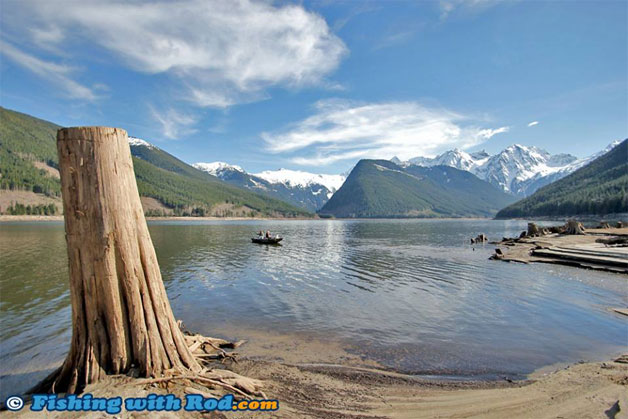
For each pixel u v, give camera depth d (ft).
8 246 150.92
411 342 39.93
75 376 20.85
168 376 22.09
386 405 25.07
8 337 40.96
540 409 23.81
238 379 25.41
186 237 225.56
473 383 29.60
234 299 60.49
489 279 80.12
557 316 50.31
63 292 64.34
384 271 92.63
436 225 520.83
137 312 21.91
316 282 76.79
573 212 591.37
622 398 24.54
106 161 20.76
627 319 48.83
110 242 20.94
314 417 22.50
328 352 36.81
